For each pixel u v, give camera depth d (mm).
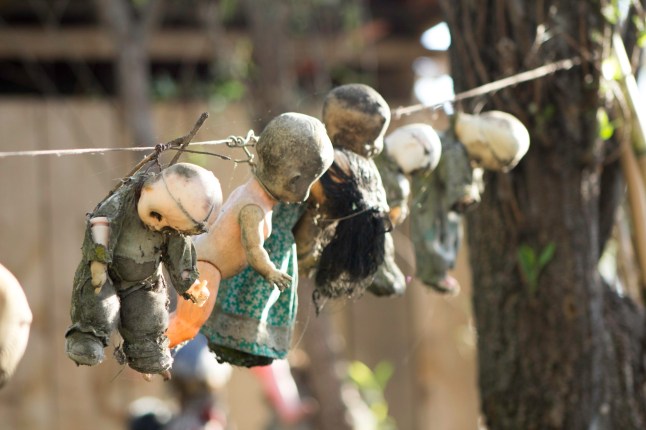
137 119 9422
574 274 5754
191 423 8586
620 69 5641
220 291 3906
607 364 6008
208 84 11500
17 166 10227
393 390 10977
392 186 4312
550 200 5738
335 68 11734
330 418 9094
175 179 3215
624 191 6328
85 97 11797
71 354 3207
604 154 5762
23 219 10211
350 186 3924
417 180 4684
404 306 10961
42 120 10281
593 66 5543
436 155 4379
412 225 4777
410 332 10984
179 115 10547
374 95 3990
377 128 3969
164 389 10398
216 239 3643
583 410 5809
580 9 5523
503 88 5551
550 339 5816
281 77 9492
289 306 3965
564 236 5742
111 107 10375
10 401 10109
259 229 3600
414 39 11750
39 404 10164
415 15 11523
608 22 5551
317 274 4055
